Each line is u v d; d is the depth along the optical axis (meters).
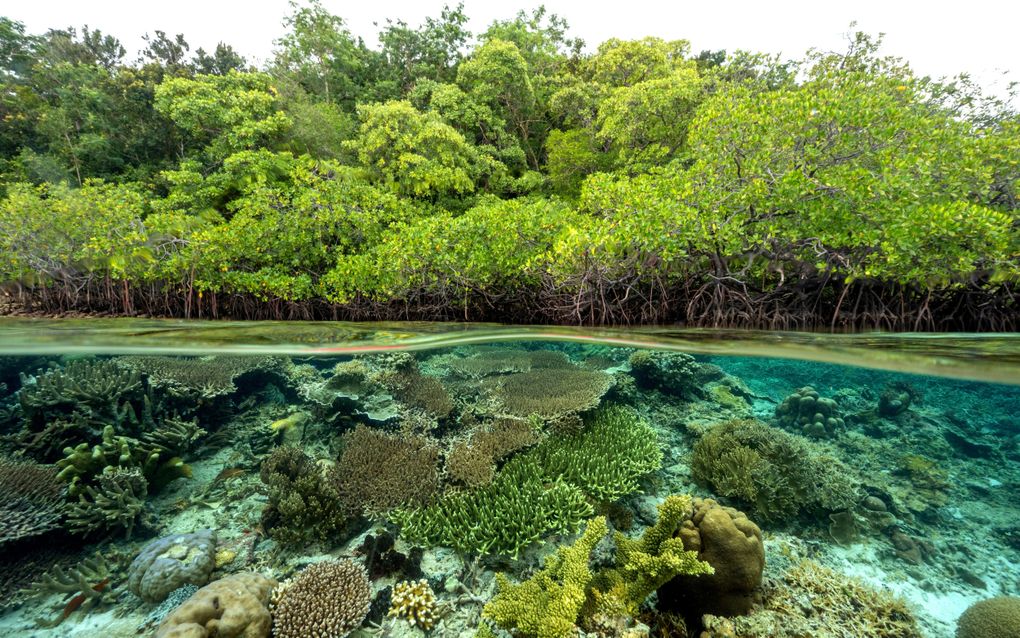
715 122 8.92
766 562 5.34
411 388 9.13
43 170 19.00
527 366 11.49
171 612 3.88
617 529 5.84
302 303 11.37
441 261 10.15
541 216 10.38
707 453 7.30
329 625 3.99
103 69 23.02
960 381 8.56
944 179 7.56
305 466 6.51
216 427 8.26
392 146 16.55
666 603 4.71
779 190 7.48
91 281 11.63
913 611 5.21
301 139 17.89
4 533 4.81
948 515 7.67
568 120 22.03
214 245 10.88
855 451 9.50
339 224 12.37
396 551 5.00
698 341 8.40
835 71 8.96
